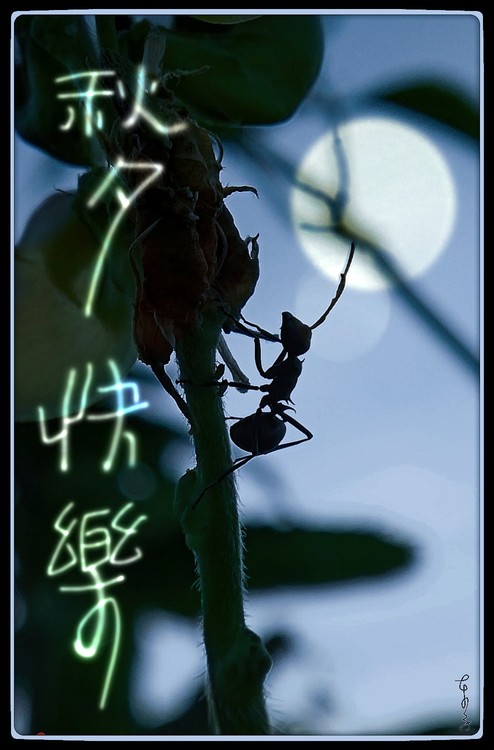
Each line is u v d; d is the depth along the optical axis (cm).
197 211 10
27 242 10
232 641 10
